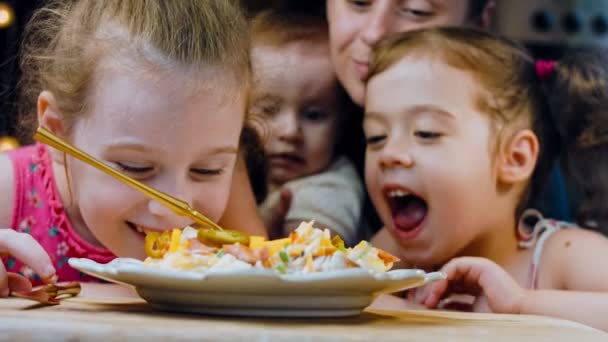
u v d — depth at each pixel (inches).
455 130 60.2
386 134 61.5
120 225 43.8
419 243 61.8
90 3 47.5
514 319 36.7
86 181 44.1
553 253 60.9
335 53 63.2
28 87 52.8
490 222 61.9
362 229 64.0
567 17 67.1
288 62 62.7
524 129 62.2
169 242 34.9
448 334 29.4
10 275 38.4
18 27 62.5
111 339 26.3
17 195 54.5
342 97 63.6
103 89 42.8
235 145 43.9
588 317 51.6
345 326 30.3
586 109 63.6
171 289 31.4
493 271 53.9
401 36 62.2
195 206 43.1
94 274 32.3
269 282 29.9
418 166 60.4
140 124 41.0
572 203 64.7
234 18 48.2
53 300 34.8
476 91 60.6
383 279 31.3
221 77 43.1
